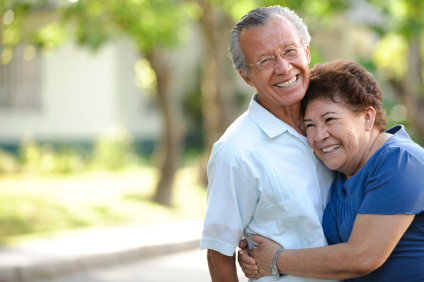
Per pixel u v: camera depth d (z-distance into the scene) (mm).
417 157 1830
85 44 5727
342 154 1987
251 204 2033
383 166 1844
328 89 1959
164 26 6555
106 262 5797
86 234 6613
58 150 12383
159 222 7441
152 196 8391
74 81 13289
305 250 1929
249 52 2010
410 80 9281
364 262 1806
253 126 2076
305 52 2051
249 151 2012
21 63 13336
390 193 1787
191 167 11961
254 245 2131
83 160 12523
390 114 11836
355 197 1928
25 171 11273
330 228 2025
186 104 16234
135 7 6137
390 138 1947
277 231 2025
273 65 1981
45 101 13391
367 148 1989
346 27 14039
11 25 6391
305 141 2070
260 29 1978
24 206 7441
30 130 13469
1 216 6926
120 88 13984
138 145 14609
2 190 8477
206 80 9445
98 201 8133
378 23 7730
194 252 6414
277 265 1983
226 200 2018
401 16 7441
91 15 5656
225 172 2014
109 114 13336
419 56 9289
